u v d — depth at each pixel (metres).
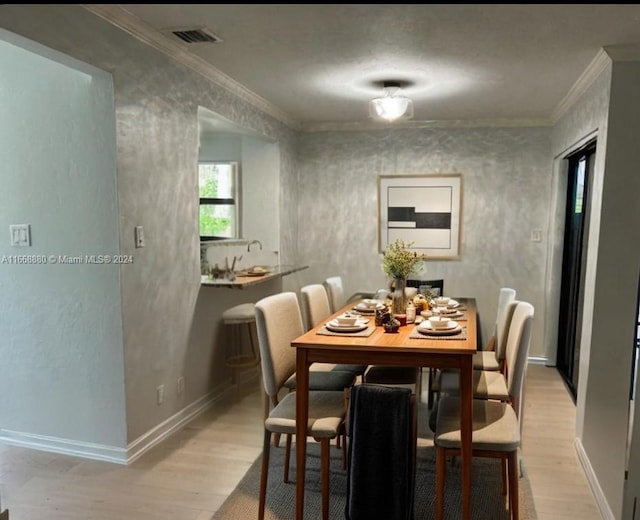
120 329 2.80
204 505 2.51
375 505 2.13
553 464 2.98
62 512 2.44
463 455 2.19
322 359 2.33
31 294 2.96
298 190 5.55
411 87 3.84
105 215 2.75
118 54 2.67
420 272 3.14
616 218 2.88
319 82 3.74
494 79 3.59
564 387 4.35
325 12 2.47
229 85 3.80
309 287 3.55
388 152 5.33
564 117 4.38
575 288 4.38
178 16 2.57
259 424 3.49
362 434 2.12
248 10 2.46
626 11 2.39
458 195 5.20
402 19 2.54
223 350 4.05
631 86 2.84
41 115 2.81
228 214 5.23
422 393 4.14
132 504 2.51
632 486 2.15
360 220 5.45
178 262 3.33
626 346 2.90
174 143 3.22
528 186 5.06
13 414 3.11
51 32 2.27
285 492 2.63
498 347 3.18
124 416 2.87
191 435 3.30
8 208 2.94
